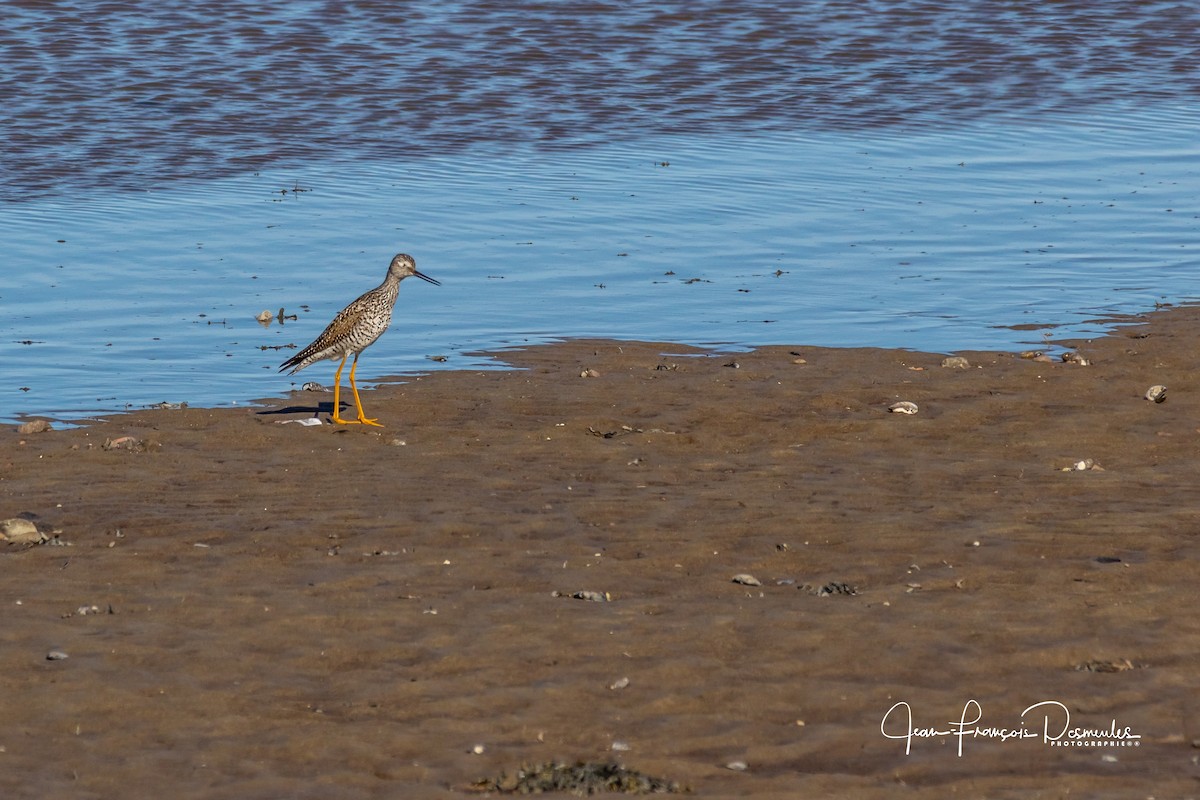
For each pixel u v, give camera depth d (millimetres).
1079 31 47312
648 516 15727
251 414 19312
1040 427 18672
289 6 47469
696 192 31047
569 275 25797
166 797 10367
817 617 13156
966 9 49719
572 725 11359
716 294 24797
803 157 33969
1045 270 26016
